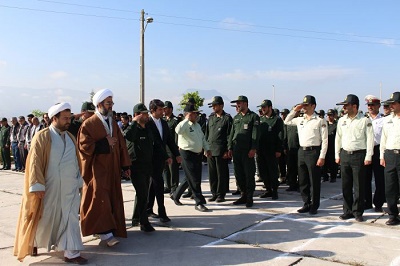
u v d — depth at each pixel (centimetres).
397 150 529
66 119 417
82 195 449
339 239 477
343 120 579
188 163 639
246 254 429
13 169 1327
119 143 475
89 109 595
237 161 681
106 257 426
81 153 441
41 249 455
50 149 404
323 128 598
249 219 582
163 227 543
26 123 1271
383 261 400
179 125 635
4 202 744
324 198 743
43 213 404
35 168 390
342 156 574
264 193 771
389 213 548
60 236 401
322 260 406
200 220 579
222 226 545
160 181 559
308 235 496
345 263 397
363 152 554
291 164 830
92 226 437
